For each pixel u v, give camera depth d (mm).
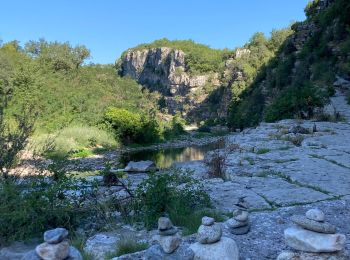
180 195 5293
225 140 12750
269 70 57031
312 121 16625
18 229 4527
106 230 4863
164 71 144000
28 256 3430
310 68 41031
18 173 5512
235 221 4359
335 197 5711
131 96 69750
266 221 4703
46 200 4918
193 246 3656
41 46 59938
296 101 18188
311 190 6105
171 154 28078
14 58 46344
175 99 123312
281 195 5855
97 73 70188
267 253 3805
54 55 55312
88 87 49125
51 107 32438
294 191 6062
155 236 4219
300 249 3354
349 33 39469
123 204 5508
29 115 6988
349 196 5738
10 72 35375
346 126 14602
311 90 18453
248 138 12539
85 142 28484
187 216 4883
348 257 3305
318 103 17781
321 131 13094
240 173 7578
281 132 13164
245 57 111938
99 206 5270
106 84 64125
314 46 46031
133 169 14156
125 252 4008
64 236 3500
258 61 106438
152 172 5793
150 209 4973
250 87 66562
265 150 10117
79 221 5145
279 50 60656
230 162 8719
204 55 135125
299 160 8578
